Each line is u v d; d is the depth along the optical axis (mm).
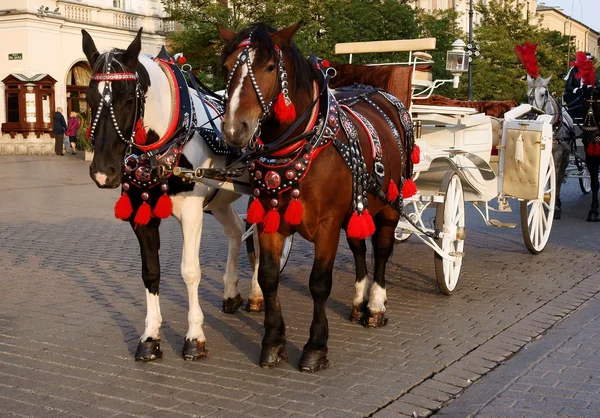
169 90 4840
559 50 36781
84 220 12086
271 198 4684
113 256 9047
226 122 4141
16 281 7629
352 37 21844
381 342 5539
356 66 7023
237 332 5820
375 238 6059
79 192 16203
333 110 4812
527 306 6586
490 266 8320
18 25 26125
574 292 7094
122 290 7242
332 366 4996
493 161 8562
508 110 9078
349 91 6262
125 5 29844
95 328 5914
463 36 32000
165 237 10664
